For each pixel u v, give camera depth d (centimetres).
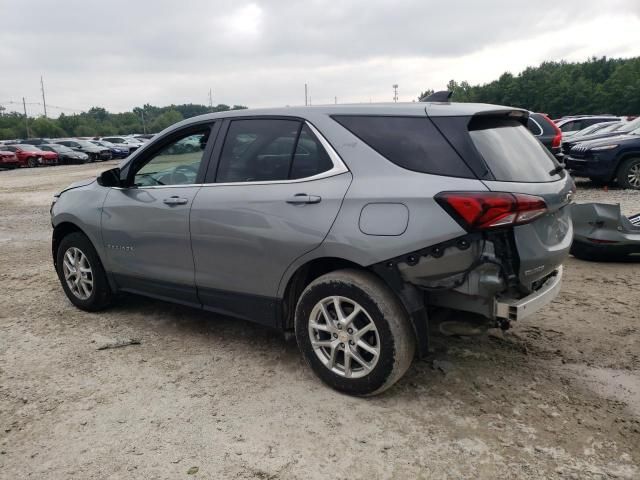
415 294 303
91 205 462
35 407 327
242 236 358
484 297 295
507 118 342
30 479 263
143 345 416
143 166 437
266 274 353
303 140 346
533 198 288
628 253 602
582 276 568
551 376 351
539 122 1151
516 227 290
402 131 315
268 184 353
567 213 348
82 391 345
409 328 311
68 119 11238
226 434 295
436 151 302
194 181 396
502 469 262
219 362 384
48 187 1877
